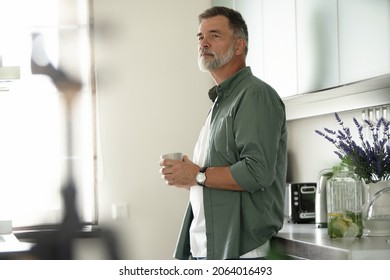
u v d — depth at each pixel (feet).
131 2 15.56
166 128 15.53
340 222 7.77
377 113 10.31
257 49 12.51
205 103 15.71
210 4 15.75
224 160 7.91
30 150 15.23
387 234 8.02
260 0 12.25
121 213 15.08
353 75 9.00
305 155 13.04
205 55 8.49
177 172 7.82
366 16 8.62
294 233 8.75
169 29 15.66
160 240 15.28
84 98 15.31
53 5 15.38
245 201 7.75
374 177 8.48
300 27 10.56
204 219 7.97
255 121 7.57
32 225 14.67
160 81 15.56
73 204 14.79
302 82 10.55
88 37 15.35
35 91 15.34
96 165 15.11
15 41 15.35
